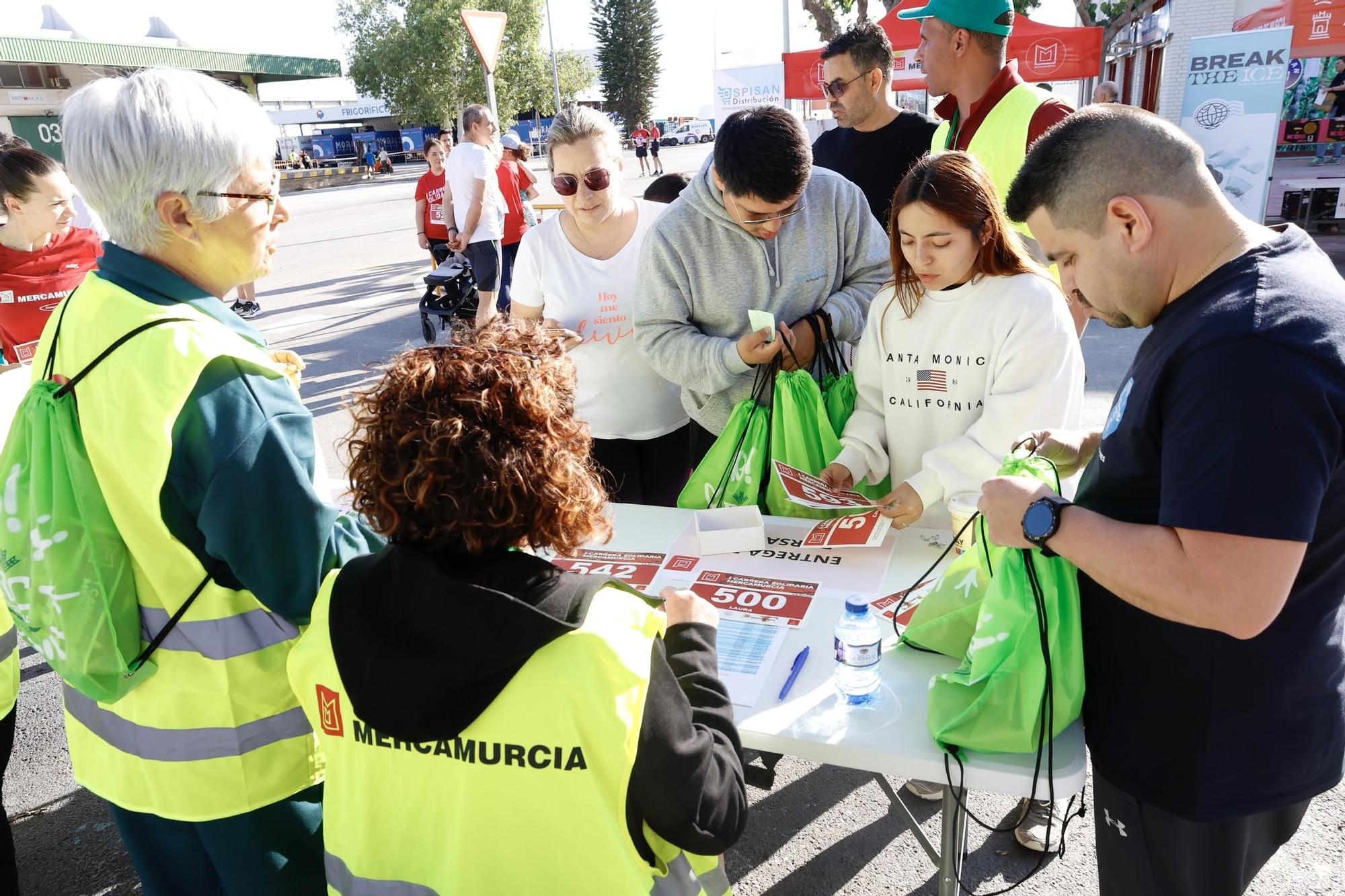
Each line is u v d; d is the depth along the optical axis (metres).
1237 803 1.19
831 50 3.70
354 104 53.00
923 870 2.27
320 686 1.07
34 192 3.17
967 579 1.56
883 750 1.34
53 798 2.75
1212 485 1.00
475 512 0.99
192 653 1.33
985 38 2.96
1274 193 9.77
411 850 1.06
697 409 2.67
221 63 21.75
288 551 1.27
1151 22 11.93
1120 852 1.34
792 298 2.49
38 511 1.26
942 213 1.86
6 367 3.37
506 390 1.03
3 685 1.96
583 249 2.74
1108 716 1.28
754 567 1.95
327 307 9.47
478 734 0.98
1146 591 1.07
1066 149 1.18
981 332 1.96
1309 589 1.13
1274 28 8.12
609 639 0.98
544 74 45.12
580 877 0.99
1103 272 1.19
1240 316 1.02
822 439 2.25
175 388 1.21
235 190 1.31
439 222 8.02
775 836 2.41
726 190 2.22
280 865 1.42
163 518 1.26
